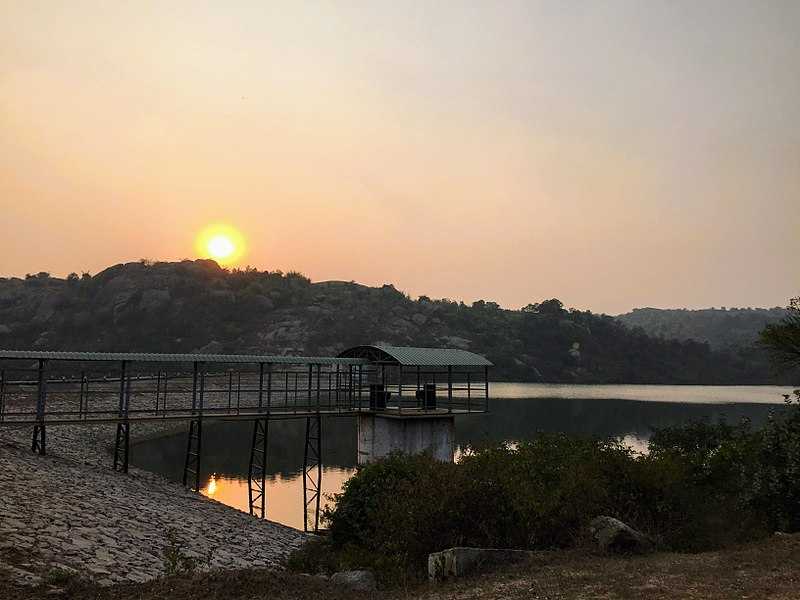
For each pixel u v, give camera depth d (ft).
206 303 599.98
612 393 498.28
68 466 89.20
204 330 566.36
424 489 55.83
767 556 42.50
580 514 52.54
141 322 557.33
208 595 38.60
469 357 139.64
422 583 45.44
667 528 53.62
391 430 121.39
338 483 130.00
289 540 80.48
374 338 616.39
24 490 61.21
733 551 46.55
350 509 68.80
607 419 277.23
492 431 221.66
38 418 94.32
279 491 120.78
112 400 206.28
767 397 456.04
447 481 55.26
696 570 39.55
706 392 540.52
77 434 150.71
